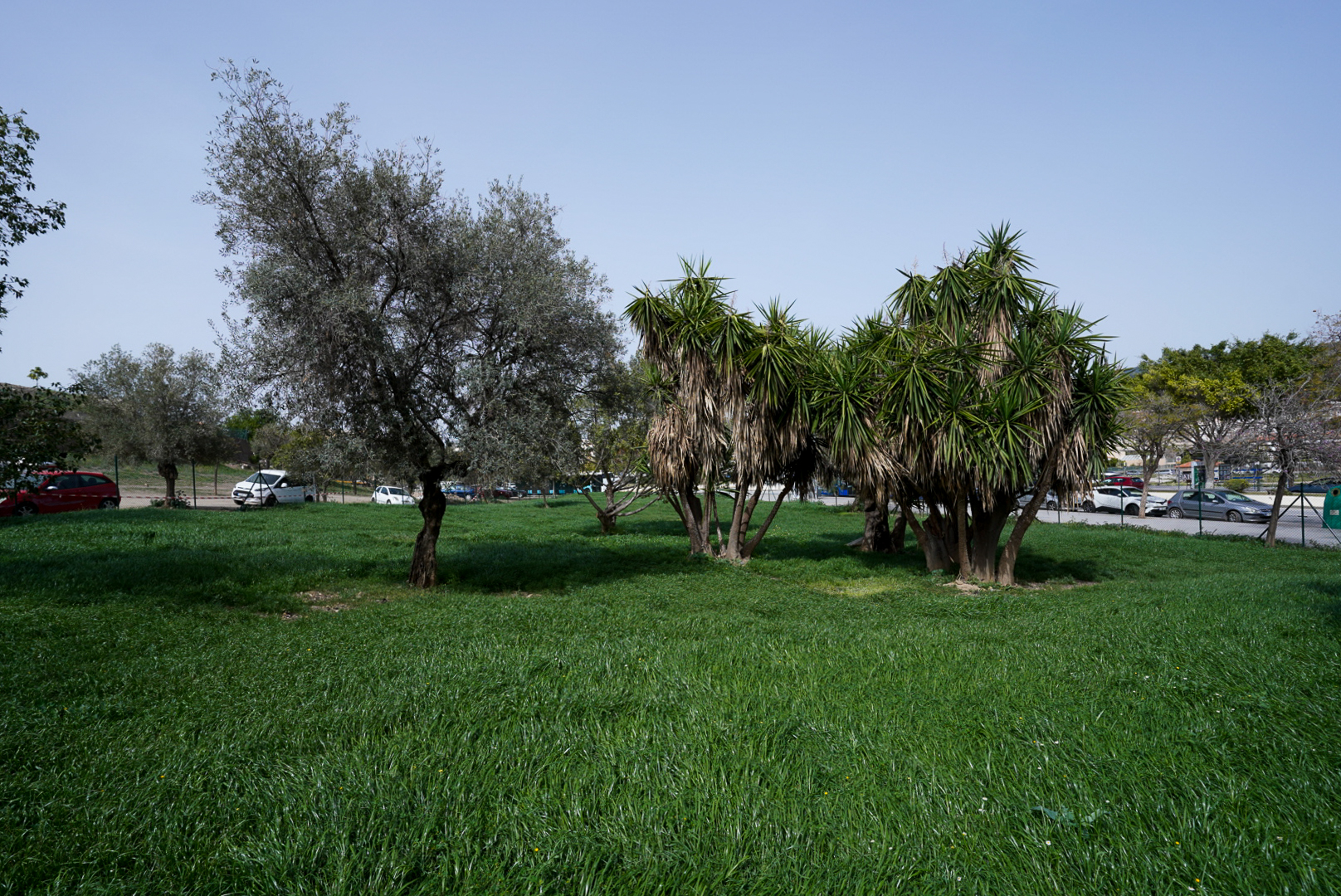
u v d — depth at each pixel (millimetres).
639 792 3988
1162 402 34031
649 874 3139
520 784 4035
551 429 12469
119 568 11898
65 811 3652
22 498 25219
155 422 31312
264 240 11680
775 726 4906
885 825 3662
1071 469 14055
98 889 2996
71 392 10203
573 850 3320
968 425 13562
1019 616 10312
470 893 2994
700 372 15250
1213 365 35375
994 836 3545
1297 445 21594
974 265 14812
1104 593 12859
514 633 8492
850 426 14094
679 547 19781
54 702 5402
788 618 10227
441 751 4410
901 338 14719
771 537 23609
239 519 24688
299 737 4715
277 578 12414
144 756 4359
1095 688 5855
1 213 9578
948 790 3998
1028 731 4852
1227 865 3168
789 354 14984
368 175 11789
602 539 22156
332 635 8234
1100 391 13852
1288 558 19094
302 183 11406
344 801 3695
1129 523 31750
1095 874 3143
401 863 3148
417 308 12133
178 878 3135
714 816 3654
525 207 13336
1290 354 32250
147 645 7309
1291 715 4988
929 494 15727
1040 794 3930
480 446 11648
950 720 5125
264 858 3184
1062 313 14242
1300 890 2990
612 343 13484
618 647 7523
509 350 12672
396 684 5918
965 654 7215
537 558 16469
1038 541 22781
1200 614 9375
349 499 51000
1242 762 4289
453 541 20844
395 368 11516
